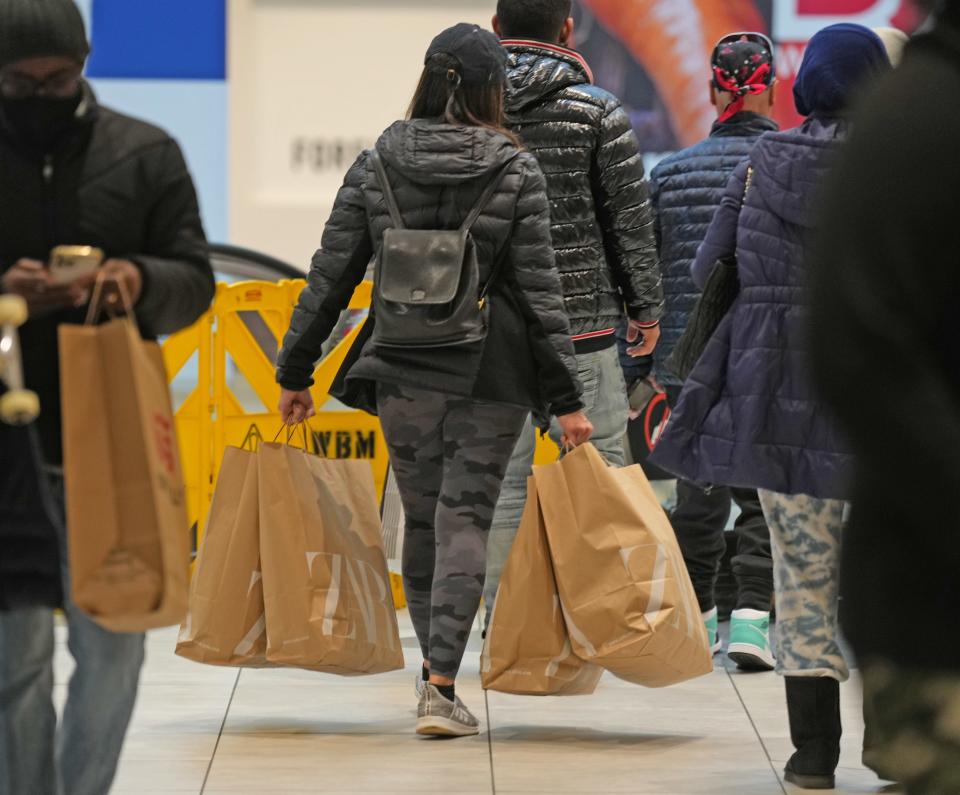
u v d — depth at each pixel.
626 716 15.53
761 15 31.30
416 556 14.74
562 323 13.66
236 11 31.59
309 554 14.14
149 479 8.65
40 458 9.31
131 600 8.66
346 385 14.41
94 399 8.71
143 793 12.84
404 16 31.69
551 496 14.05
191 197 9.88
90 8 31.52
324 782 13.19
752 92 18.03
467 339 13.48
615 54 31.34
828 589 12.81
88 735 9.88
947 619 6.21
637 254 16.16
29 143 9.44
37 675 9.69
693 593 14.17
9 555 9.15
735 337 12.90
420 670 17.41
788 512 12.74
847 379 6.08
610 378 16.48
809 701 12.95
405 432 14.06
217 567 14.41
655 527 13.94
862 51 12.66
